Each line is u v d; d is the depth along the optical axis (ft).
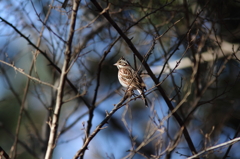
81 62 39.60
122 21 47.29
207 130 43.47
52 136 31.19
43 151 43.93
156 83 35.04
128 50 51.26
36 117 56.54
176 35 47.19
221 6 42.57
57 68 38.06
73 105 59.21
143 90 36.73
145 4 47.78
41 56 53.83
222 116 46.24
